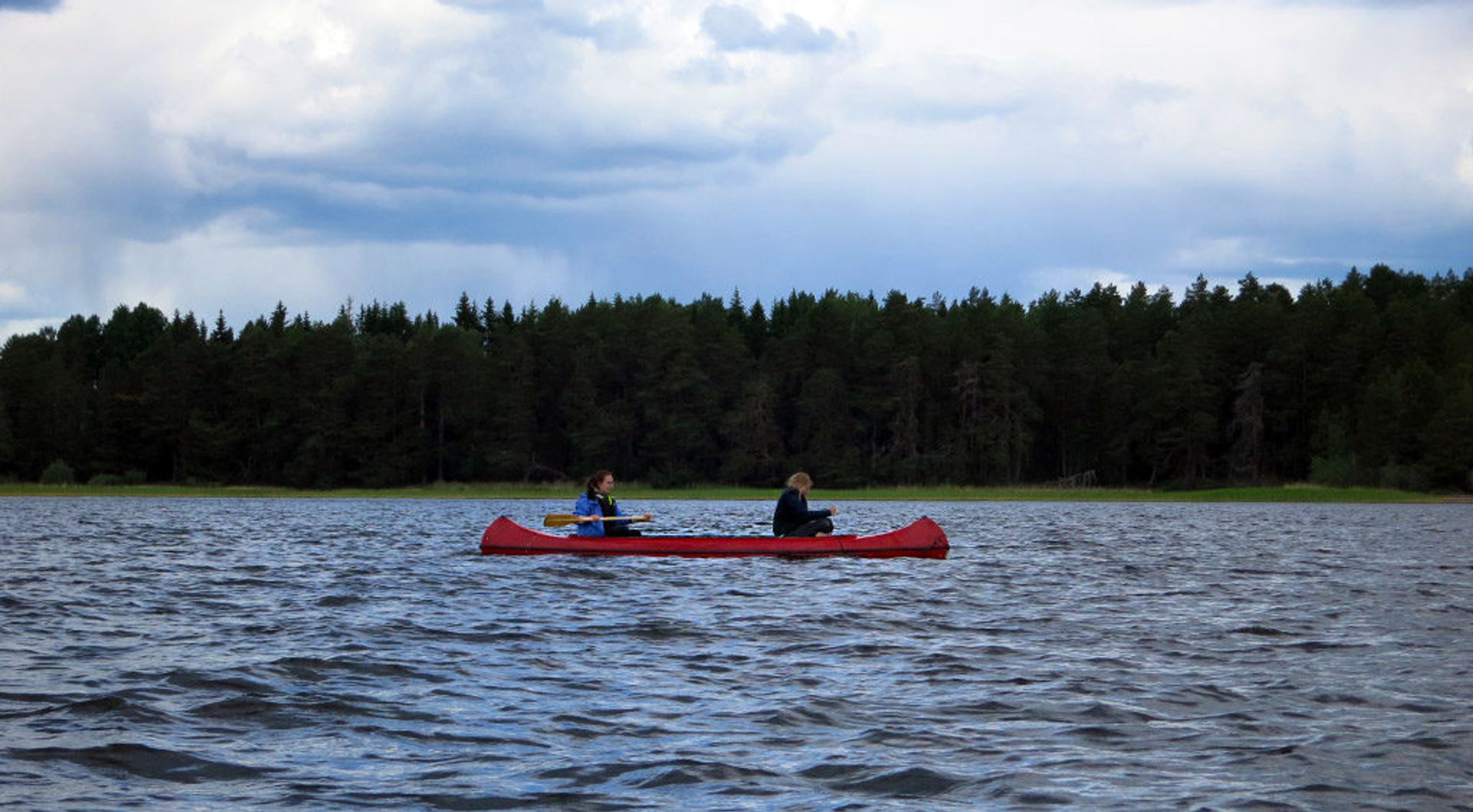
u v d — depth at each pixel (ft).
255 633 39.19
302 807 19.80
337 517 153.07
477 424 323.16
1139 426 307.17
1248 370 313.53
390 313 455.22
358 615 43.96
